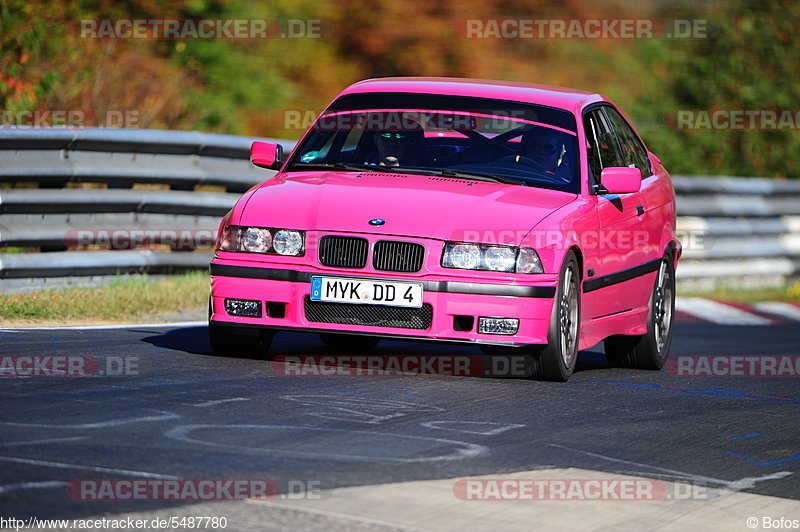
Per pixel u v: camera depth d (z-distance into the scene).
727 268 57.66
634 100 77.75
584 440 20.97
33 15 50.88
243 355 26.62
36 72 50.50
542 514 16.20
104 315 32.50
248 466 17.38
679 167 73.12
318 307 25.12
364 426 20.52
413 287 24.66
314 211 25.39
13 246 34.88
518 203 25.92
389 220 25.00
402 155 27.98
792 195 61.00
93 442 18.08
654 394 26.70
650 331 31.08
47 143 36.12
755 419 24.72
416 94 29.27
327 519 15.20
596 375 29.27
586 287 26.91
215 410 20.92
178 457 17.59
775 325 45.47
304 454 18.31
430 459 18.59
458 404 23.06
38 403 20.52
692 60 78.31
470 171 27.50
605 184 27.80
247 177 41.91
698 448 21.33
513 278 24.78
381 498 16.23
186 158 40.09
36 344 26.58
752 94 76.31
